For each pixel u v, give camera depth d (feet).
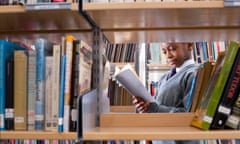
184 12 3.27
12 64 3.31
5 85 3.29
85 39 4.43
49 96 3.20
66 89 3.15
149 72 9.30
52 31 4.28
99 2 3.30
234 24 3.95
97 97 3.96
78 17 3.49
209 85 3.52
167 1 3.18
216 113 3.15
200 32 4.21
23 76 3.28
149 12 3.27
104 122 3.97
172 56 4.87
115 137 3.09
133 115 3.99
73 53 3.20
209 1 3.04
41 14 3.32
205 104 3.44
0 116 3.26
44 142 5.37
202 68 3.98
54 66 3.20
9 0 3.25
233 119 3.19
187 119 3.93
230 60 3.14
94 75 3.97
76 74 3.18
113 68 5.07
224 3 3.01
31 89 3.26
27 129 3.23
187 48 4.80
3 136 3.12
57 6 3.14
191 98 4.14
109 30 4.18
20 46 3.79
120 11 3.21
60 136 3.09
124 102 4.83
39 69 3.23
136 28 4.16
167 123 3.95
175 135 3.05
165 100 4.52
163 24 3.93
